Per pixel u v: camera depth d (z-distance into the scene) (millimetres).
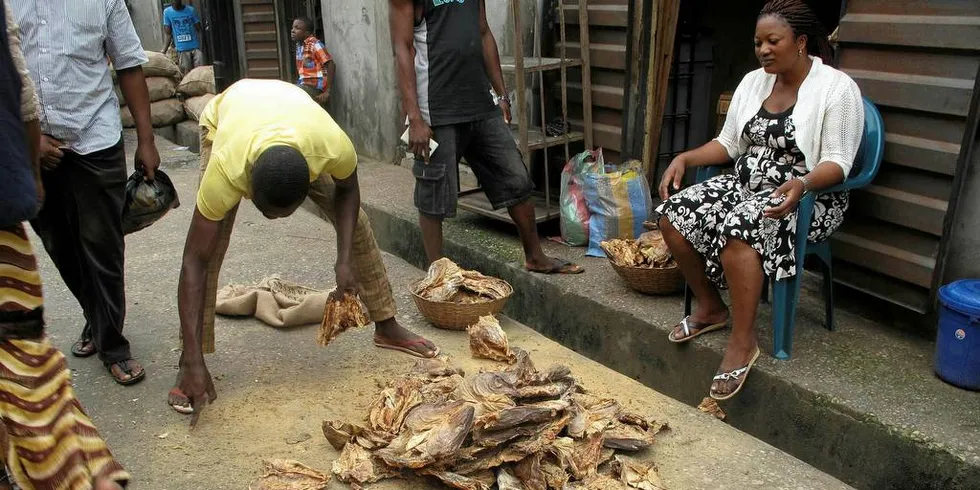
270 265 4750
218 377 3320
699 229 3350
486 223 5254
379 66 6852
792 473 2699
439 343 3691
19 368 1889
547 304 4250
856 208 3602
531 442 2621
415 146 4039
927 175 3334
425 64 4004
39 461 1910
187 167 7613
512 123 5496
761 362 3254
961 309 2934
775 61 3195
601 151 4652
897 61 3395
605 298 3967
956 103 3176
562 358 3578
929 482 2703
